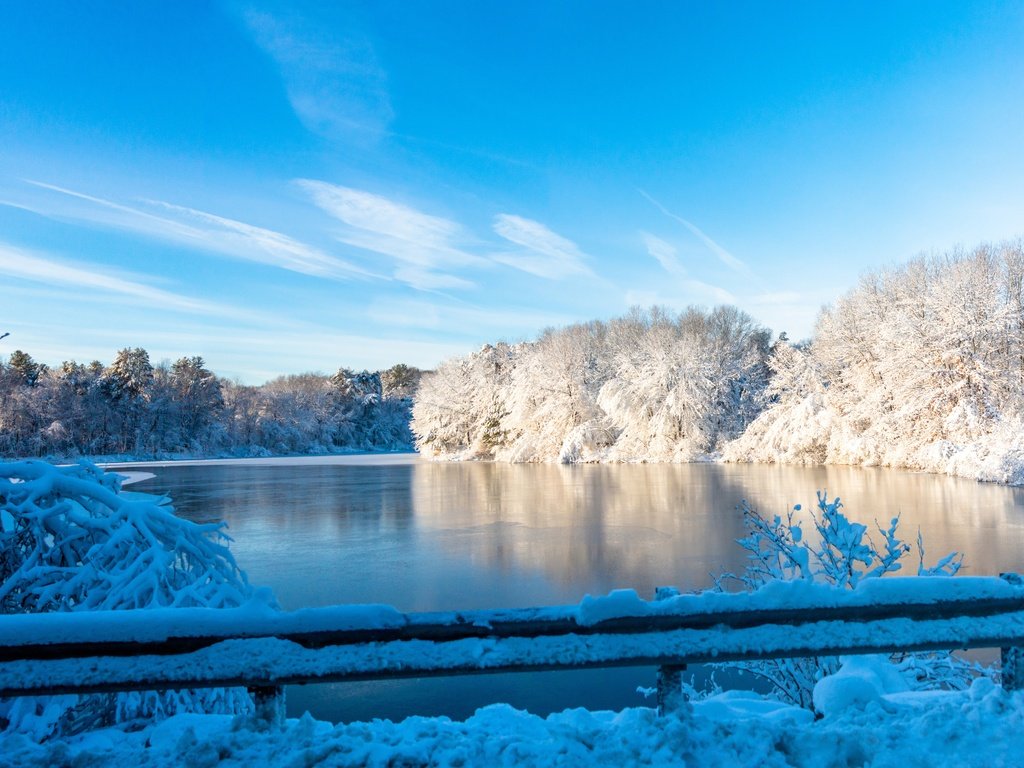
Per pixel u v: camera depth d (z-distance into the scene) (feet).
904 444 140.46
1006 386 132.16
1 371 248.73
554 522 79.56
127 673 8.22
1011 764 8.09
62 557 18.53
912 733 8.82
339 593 48.11
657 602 8.79
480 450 254.88
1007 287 142.00
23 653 8.17
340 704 29.07
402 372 441.27
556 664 8.53
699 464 179.63
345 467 210.38
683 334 208.64
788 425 170.60
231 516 89.35
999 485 104.63
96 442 265.13
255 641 8.45
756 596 8.85
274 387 381.81
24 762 8.58
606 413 216.33
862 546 21.74
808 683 18.66
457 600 45.80
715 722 9.13
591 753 8.57
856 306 169.17
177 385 295.48
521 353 264.72
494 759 8.52
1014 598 8.96
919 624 8.89
